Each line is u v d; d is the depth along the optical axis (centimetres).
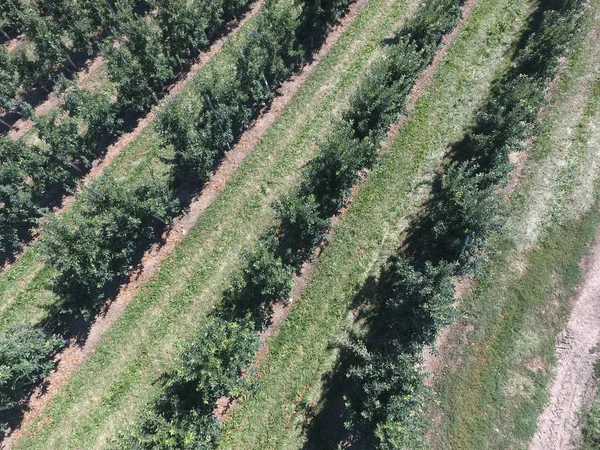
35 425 1683
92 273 1703
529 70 2022
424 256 1836
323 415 1625
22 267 2012
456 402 1620
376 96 1795
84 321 1844
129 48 2220
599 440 1524
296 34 2409
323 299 1817
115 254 1780
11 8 2656
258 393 1670
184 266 1928
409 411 1382
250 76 2073
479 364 1672
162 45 2370
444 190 1647
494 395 1620
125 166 2212
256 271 1625
